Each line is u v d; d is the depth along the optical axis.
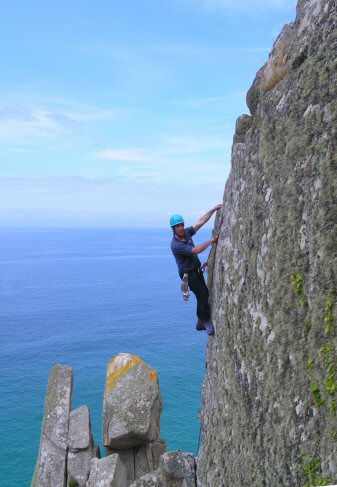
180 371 91.12
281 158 5.22
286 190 4.98
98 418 66.25
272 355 5.07
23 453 54.94
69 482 12.12
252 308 5.77
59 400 13.87
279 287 4.98
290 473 4.43
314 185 4.41
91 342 130.12
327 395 3.93
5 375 95.19
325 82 4.46
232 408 6.39
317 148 4.43
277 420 4.80
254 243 5.89
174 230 8.59
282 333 4.86
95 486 11.05
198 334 137.62
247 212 6.25
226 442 6.54
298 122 4.86
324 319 4.09
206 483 7.57
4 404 75.06
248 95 7.06
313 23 4.95
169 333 140.38
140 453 12.94
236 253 6.75
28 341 132.62
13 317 180.12
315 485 3.97
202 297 8.59
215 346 7.99
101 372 97.00
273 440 4.85
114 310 198.12
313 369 4.20
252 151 6.48
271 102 5.66
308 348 4.34
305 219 4.54
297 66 5.19
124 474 11.91
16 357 112.00
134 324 160.88
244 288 6.16
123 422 12.80
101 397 78.44
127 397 13.25
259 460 5.20
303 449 4.23
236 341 6.35
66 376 14.57
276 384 4.90
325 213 4.17
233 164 7.43
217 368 7.57
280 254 5.02
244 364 5.93
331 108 4.26
